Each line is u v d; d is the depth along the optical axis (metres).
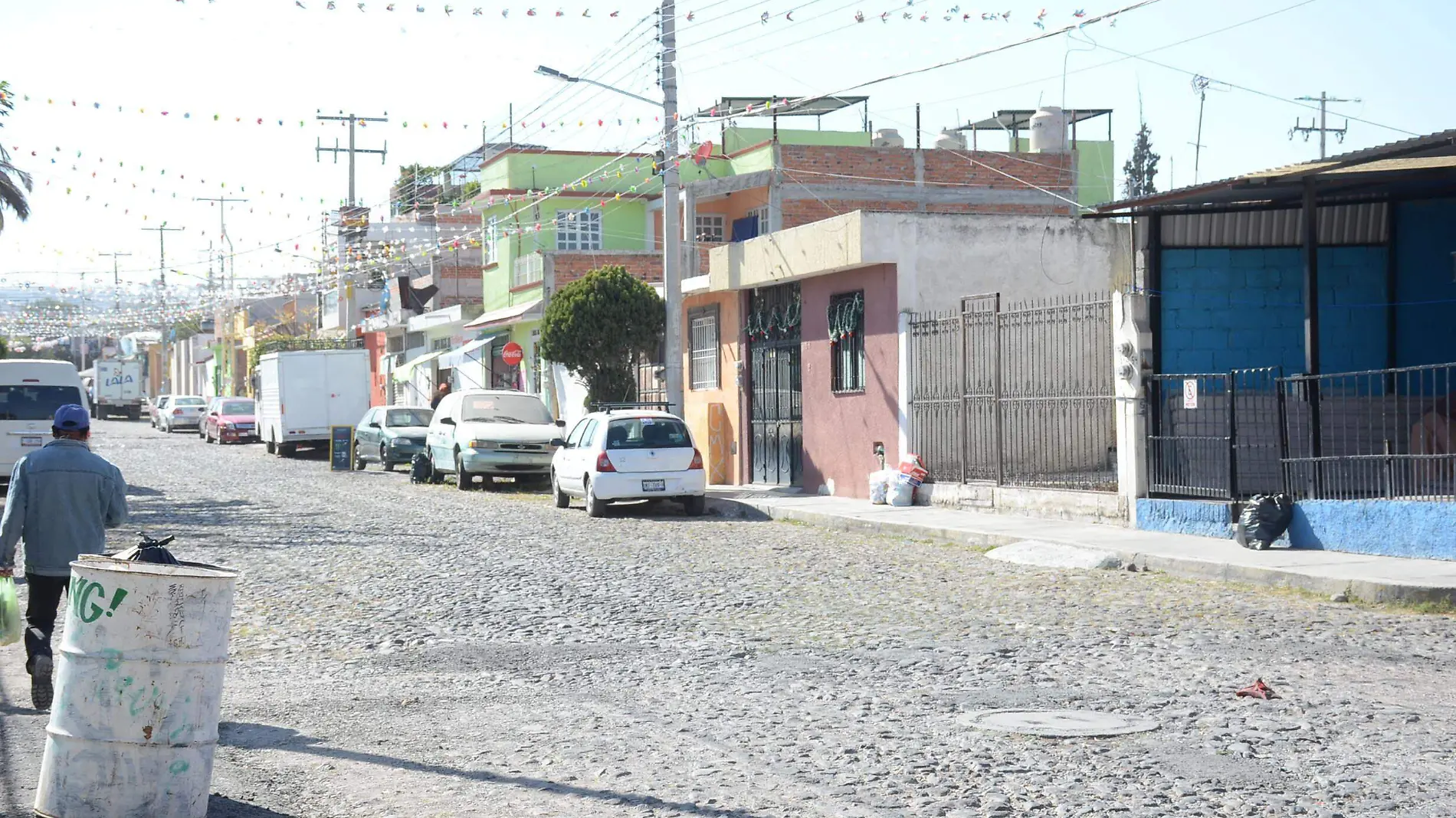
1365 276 20.14
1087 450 21.58
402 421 37.38
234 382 82.62
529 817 6.39
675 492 23.80
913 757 7.32
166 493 28.67
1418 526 14.37
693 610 12.98
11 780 7.01
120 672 6.04
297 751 7.76
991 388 22.08
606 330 30.11
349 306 56.50
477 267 54.22
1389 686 8.91
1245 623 11.59
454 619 12.62
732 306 29.95
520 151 44.84
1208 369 20.17
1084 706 8.48
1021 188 39.72
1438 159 15.38
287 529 21.08
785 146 37.97
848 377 25.77
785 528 21.53
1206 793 6.50
